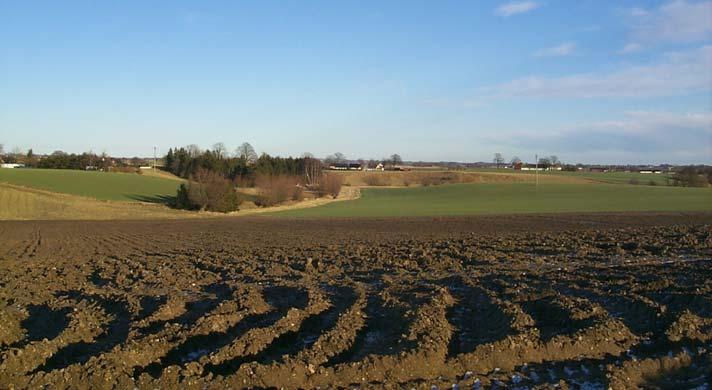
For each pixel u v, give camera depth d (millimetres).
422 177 125125
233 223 48406
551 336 9750
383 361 8492
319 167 110188
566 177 123750
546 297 12727
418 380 8125
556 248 21391
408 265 18922
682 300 12141
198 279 17766
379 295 13688
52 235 38344
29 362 9086
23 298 15539
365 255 22094
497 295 13516
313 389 7914
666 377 8336
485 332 10570
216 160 111938
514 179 120000
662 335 10000
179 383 8023
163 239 33812
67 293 16484
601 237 24750
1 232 41219
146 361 9180
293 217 56562
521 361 8906
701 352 9109
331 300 13727
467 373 8422
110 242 32531
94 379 8078
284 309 12875
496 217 47688
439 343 9297
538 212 54562
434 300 12578
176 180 98688
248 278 17734
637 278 14922
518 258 19359
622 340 9812
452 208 65438
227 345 9352
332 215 59406
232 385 7957
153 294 15070
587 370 8547
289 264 20422
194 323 10984
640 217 42594
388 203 77500
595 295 13125
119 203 68812
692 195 75312
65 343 10320
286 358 8609
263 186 77562
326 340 9766
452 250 22141
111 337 11039
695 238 22141
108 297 14797
